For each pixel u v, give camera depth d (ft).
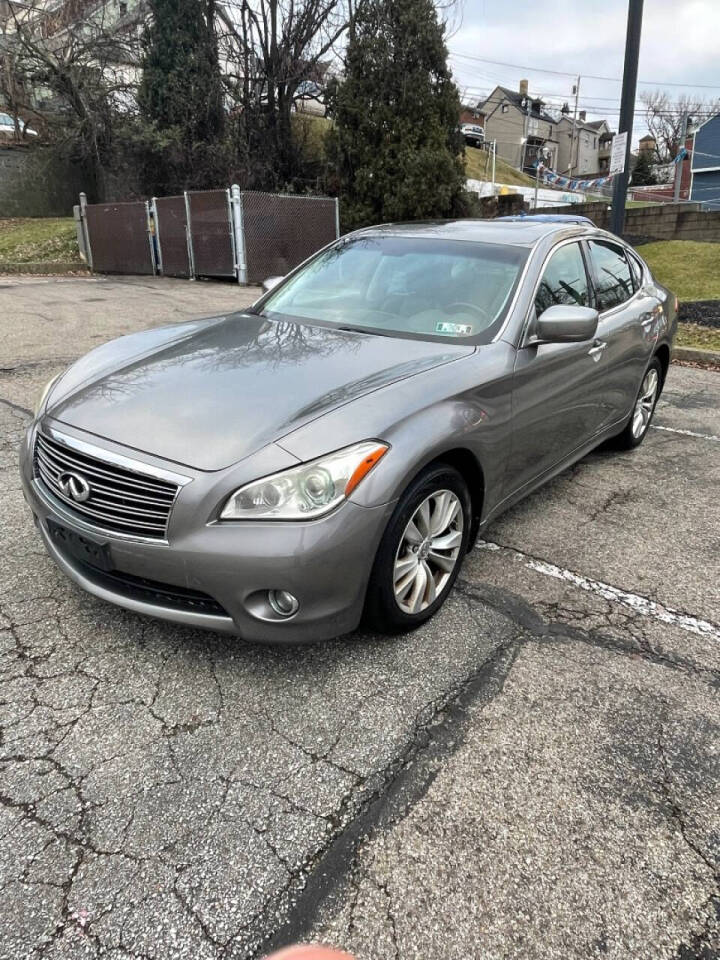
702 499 14.46
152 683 8.16
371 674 8.52
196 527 7.47
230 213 45.16
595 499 14.28
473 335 10.62
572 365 11.95
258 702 7.96
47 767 6.95
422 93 55.93
